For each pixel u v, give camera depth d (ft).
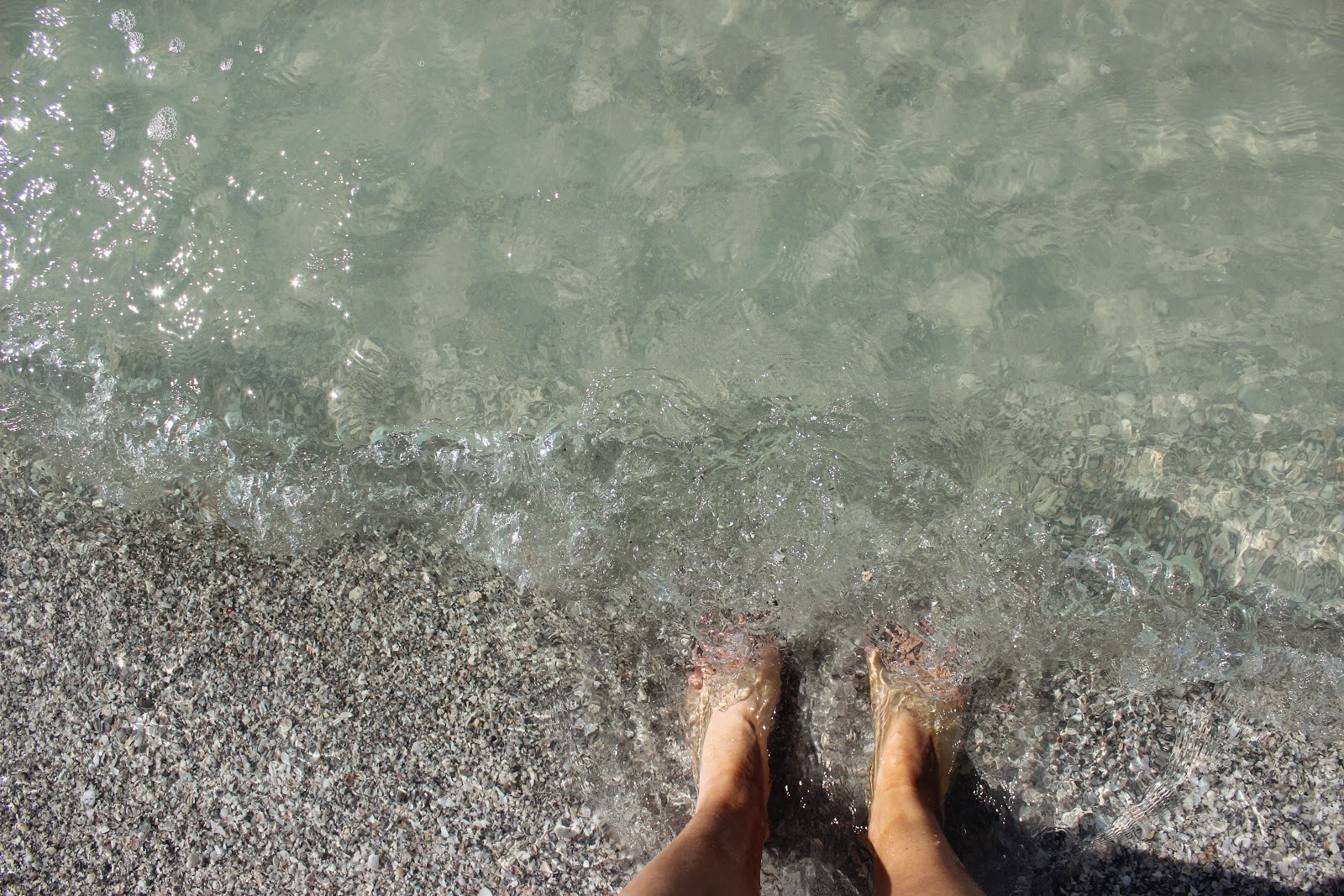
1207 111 7.82
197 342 8.00
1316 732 6.18
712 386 7.41
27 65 8.75
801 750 6.59
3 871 6.61
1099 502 6.88
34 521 7.61
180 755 6.80
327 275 8.00
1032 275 7.42
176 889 6.44
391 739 6.70
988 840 6.14
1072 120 7.90
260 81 8.62
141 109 8.57
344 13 8.82
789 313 7.53
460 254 7.96
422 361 7.76
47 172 8.46
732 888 5.12
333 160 8.24
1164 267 7.36
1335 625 6.48
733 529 7.07
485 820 6.42
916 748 6.22
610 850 6.28
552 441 7.39
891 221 7.69
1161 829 5.99
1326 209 7.39
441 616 7.04
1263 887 5.74
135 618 7.24
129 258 8.21
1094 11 8.20
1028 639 6.63
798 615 6.93
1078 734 6.35
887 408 7.22
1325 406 6.97
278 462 7.59
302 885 6.35
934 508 6.96
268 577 7.29
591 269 7.80
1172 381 7.13
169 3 8.84
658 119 8.26
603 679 6.81
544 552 7.16
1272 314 7.18
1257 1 8.05
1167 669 6.44
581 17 8.71
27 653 7.22
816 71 8.33
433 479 7.43
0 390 8.02
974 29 8.29
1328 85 7.82
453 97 8.44
